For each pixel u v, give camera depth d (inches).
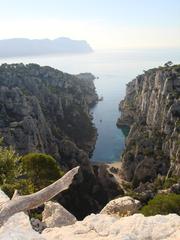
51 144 7076.8
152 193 4707.2
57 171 2755.9
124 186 6353.3
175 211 1866.4
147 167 6407.5
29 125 6176.2
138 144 7042.3
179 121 6614.2
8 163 2058.3
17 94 6973.4
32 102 7253.9
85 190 5536.4
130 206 1280.8
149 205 1935.3
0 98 6835.6
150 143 6998.0
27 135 6008.9
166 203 1883.6
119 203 1290.6
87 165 6402.6
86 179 5915.4
